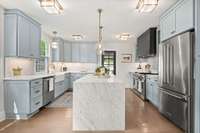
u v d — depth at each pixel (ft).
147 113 15.05
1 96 13.07
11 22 13.58
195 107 9.77
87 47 30.12
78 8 13.16
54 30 21.40
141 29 20.75
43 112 15.29
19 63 15.99
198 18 9.48
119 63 31.32
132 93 25.98
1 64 13.19
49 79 17.83
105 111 10.87
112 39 28.02
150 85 18.71
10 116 13.43
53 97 19.49
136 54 29.96
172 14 12.50
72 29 20.75
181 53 10.78
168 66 12.67
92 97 10.86
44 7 11.60
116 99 10.89
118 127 10.90
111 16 15.26
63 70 29.89
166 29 13.66
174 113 11.76
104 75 15.52
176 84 11.39
